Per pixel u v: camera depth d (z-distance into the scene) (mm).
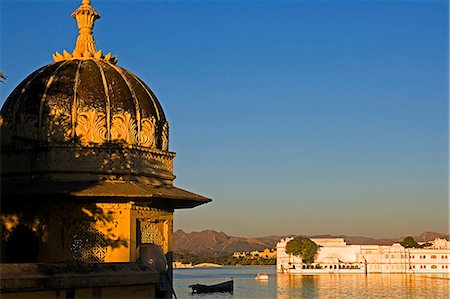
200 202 30609
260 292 133375
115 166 29016
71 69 30391
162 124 31734
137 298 22062
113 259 27656
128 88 30719
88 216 27766
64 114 28906
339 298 115500
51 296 19094
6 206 28594
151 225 29375
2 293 17734
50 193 27078
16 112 29422
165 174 31234
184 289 154500
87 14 32906
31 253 28000
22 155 29047
